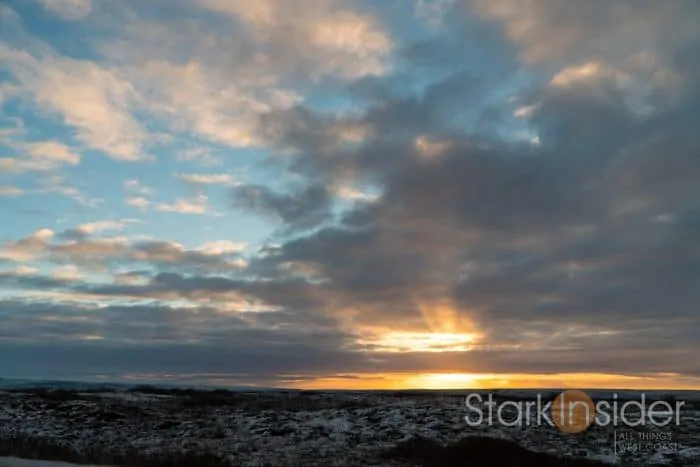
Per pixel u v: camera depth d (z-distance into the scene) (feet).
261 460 87.40
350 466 83.05
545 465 85.92
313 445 100.63
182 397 166.09
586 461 88.12
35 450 83.76
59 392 166.81
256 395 177.27
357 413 128.16
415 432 108.78
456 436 106.01
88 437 108.06
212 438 107.45
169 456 83.25
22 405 136.05
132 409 133.80
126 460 78.69
